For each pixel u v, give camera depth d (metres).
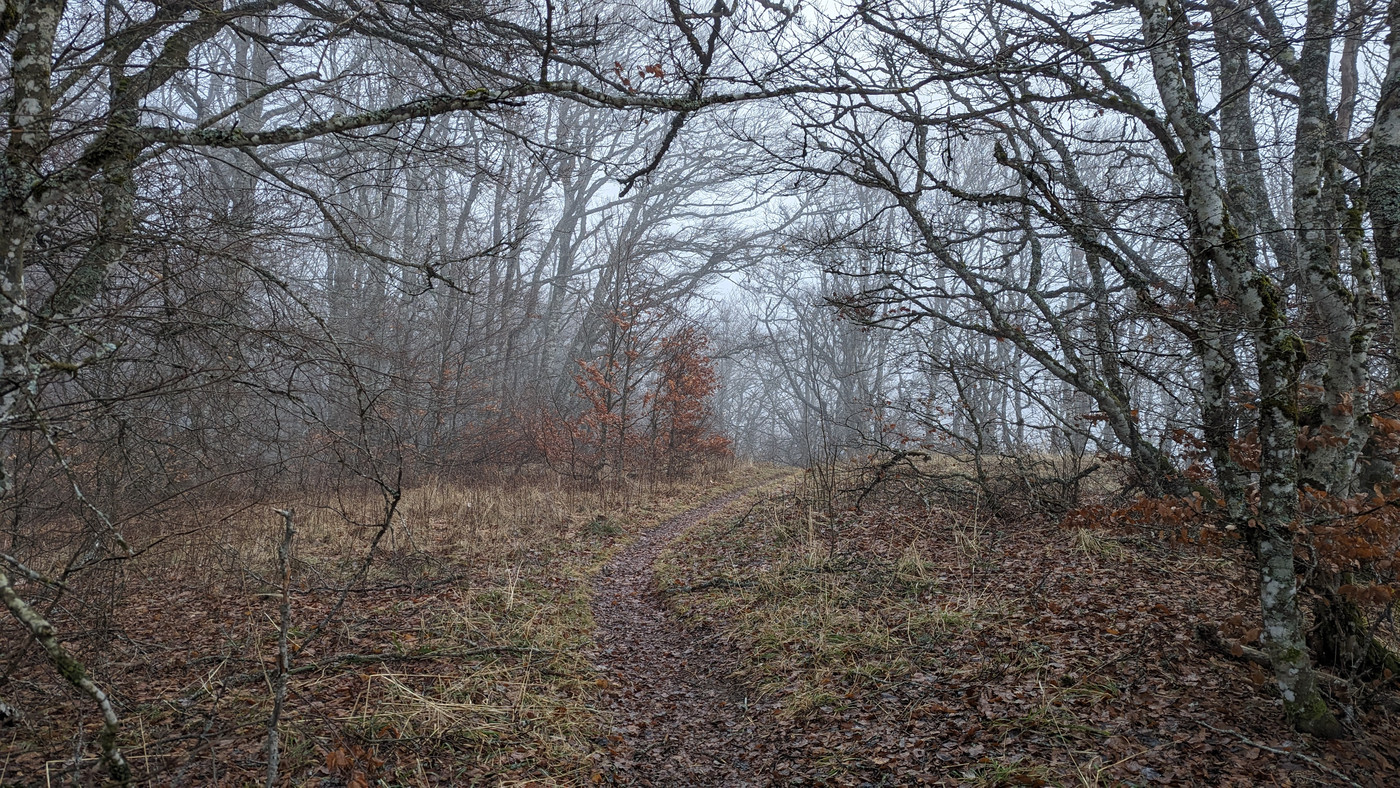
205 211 6.03
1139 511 5.01
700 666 6.83
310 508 11.45
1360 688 4.43
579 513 13.38
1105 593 6.66
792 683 5.96
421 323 19.27
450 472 17.44
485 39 7.05
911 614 6.80
